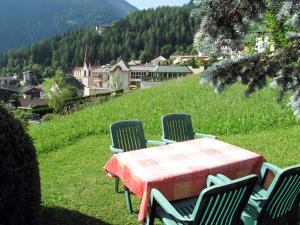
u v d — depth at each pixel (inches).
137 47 5625.0
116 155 229.8
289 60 175.8
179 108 565.3
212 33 162.6
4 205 159.2
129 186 209.9
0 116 167.3
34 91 4045.3
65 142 424.5
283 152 353.7
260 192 211.0
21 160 168.9
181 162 214.1
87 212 243.6
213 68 175.6
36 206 178.2
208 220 163.2
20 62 6491.1
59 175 316.2
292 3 155.1
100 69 4552.2
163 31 5315.0
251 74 178.2
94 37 5915.4
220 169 207.3
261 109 498.0
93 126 482.0
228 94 623.5
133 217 237.0
